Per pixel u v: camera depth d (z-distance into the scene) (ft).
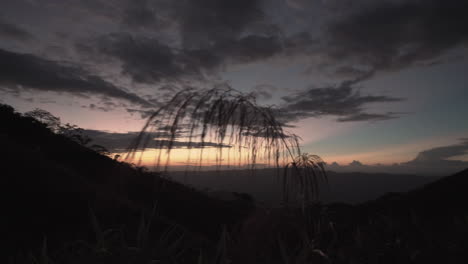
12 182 11.12
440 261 5.28
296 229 4.77
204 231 13.76
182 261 5.70
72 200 11.73
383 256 5.68
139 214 11.39
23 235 8.50
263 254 4.50
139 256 4.71
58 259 5.29
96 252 4.75
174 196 16.88
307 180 4.20
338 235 6.34
